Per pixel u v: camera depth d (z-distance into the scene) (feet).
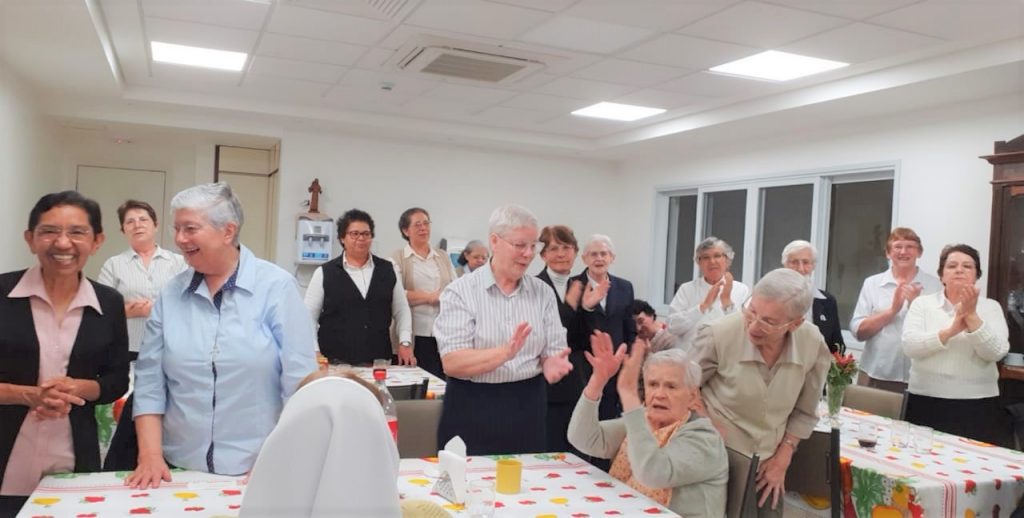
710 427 6.53
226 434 5.84
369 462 2.96
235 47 14.99
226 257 5.83
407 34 13.79
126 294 11.68
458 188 24.71
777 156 20.48
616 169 27.40
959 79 13.83
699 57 14.56
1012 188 13.26
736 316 7.68
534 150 25.07
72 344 6.18
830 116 17.81
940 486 7.04
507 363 7.34
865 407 11.09
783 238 20.65
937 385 10.57
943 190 15.99
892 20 11.92
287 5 12.42
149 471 5.62
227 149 23.97
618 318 11.49
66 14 11.90
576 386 10.66
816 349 7.55
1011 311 13.21
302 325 6.08
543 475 6.61
